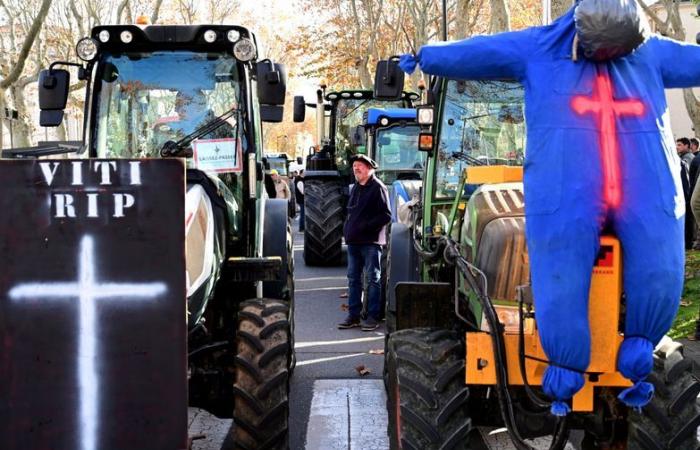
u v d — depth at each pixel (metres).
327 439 5.43
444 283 4.64
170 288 3.30
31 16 23.92
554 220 3.35
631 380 3.42
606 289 3.42
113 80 5.52
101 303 3.30
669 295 3.32
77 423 3.29
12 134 21.02
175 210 3.31
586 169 3.35
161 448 3.30
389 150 12.52
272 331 4.49
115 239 3.30
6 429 3.28
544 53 3.55
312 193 13.07
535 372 3.73
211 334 4.95
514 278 3.88
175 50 5.53
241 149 5.45
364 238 8.52
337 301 10.29
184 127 5.49
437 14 28.16
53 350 3.28
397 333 4.27
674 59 3.61
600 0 3.35
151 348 3.30
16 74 13.59
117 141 5.49
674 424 3.80
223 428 5.69
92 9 25.03
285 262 6.18
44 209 3.29
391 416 4.26
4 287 3.28
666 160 3.41
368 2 31.27
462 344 4.07
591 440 4.57
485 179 4.36
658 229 3.32
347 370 7.09
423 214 6.04
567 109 3.43
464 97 6.00
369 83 31.52
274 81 5.42
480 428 5.52
